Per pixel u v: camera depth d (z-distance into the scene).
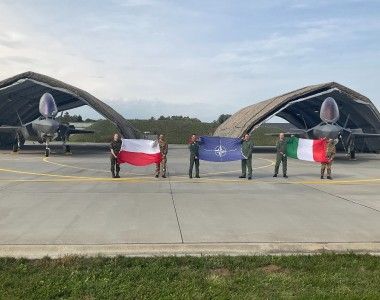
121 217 9.95
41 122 29.91
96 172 19.83
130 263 6.55
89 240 7.96
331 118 29.95
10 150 37.88
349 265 6.57
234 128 41.22
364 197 13.33
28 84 35.53
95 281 5.78
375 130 38.44
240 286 5.68
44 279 5.81
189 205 11.62
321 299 5.26
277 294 5.42
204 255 7.11
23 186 14.85
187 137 81.31
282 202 12.30
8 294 5.30
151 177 18.28
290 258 6.88
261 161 29.03
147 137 53.38
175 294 5.36
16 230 8.66
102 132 85.25
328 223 9.57
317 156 20.58
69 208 10.98
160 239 8.09
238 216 10.23
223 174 19.84
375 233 8.70
